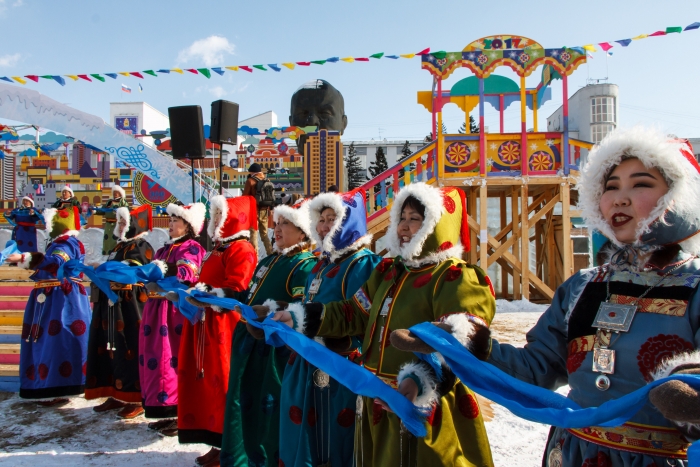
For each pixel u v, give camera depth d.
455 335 1.66
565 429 1.54
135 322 4.59
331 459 2.50
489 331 1.70
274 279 3.25
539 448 3.38
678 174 1.33
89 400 4.88
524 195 9.59
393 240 2.21
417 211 2.14
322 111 16.25
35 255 4.73
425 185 2.15
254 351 3.13
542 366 1.61
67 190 8.39
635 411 1.20
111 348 4.51
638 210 1.37
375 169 40.28
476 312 1.88
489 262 9.74
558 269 10.48
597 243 1.64
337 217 2.76
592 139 21.08
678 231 1.35
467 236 2.33
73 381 4.78
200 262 3.92
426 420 1.79
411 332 1.71
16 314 6.22
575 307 1.50
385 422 2.08
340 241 2.79
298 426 2.66
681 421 1.08
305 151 14.16
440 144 9.77
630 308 1.37
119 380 4.50
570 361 1.48
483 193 9.62
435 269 2.09
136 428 4.17
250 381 3.11
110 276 3.99
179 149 5.94
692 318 1.28
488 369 1.52
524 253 9.62
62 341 4.76
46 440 3.89
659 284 1.36
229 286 3.41
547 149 9.60
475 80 10.98
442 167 9.75
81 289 4.97
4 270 7.36
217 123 6.00
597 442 1.40
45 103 8.77
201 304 3.38
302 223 3.29
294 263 3.26
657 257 1.38
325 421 2.56
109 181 19.45
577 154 9.62
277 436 3.06
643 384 1.30
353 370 1.90
